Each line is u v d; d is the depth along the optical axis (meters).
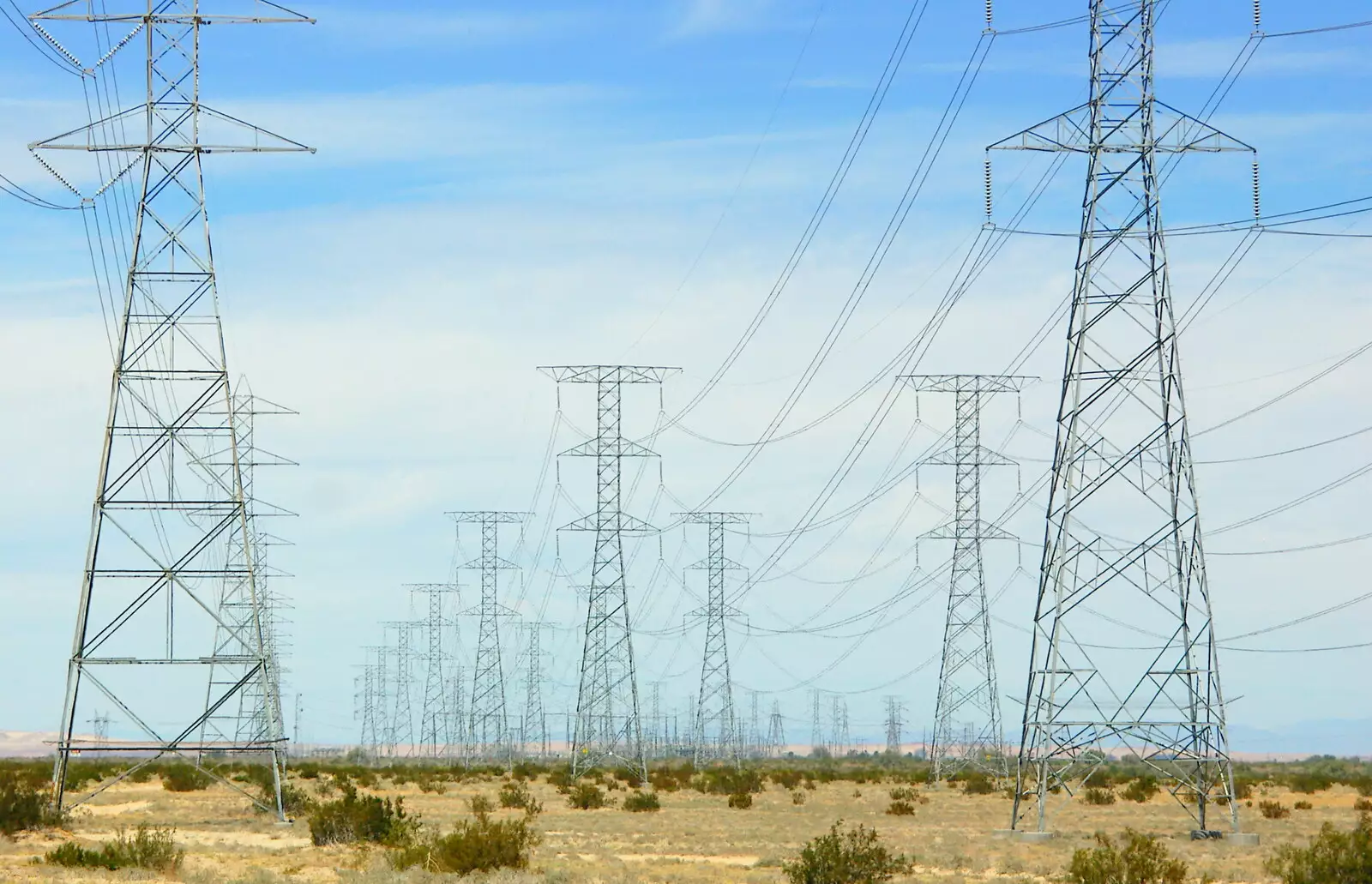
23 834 55.03
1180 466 60.19
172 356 61.62
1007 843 60.66
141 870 43.84
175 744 61.22
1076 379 60.56
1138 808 95.94
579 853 55.44
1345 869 41.31
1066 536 60.44
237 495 62.28
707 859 54.88
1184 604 60.56
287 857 50.94
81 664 60.06
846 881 44.16
